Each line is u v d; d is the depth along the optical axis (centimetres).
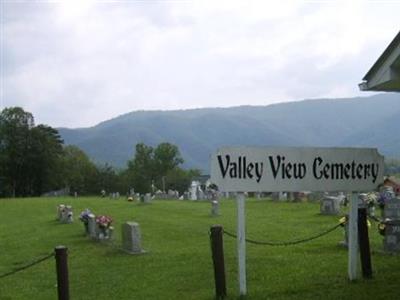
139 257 2050
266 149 1193
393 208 2203
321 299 1177
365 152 1282
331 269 1507
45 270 1953
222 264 1232
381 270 1427
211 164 1159
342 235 2234
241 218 1208
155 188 12238
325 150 1243
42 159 12356
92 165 13362
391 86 1267
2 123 12262
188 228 2972
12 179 12275
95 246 2475
